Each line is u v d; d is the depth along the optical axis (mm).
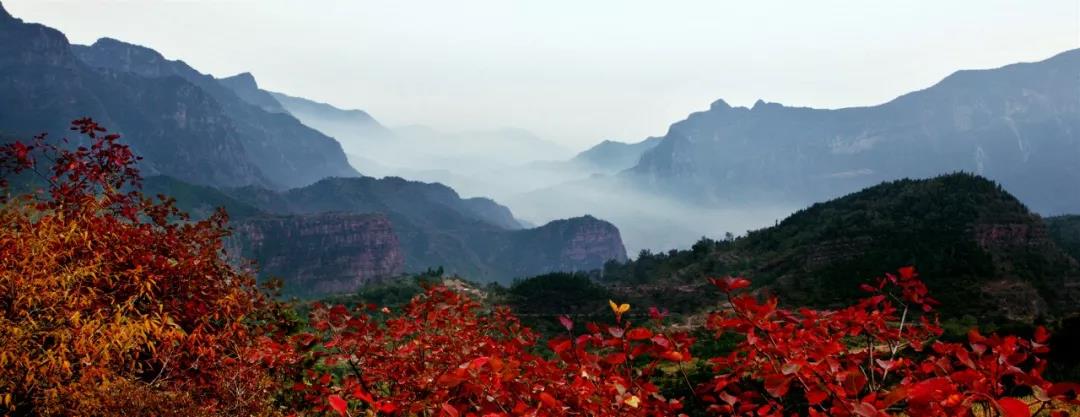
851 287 131000
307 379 9336
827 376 4297
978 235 143250
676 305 138750
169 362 8344
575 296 140125
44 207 9766
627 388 5191
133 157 11852
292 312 11711
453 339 7426
